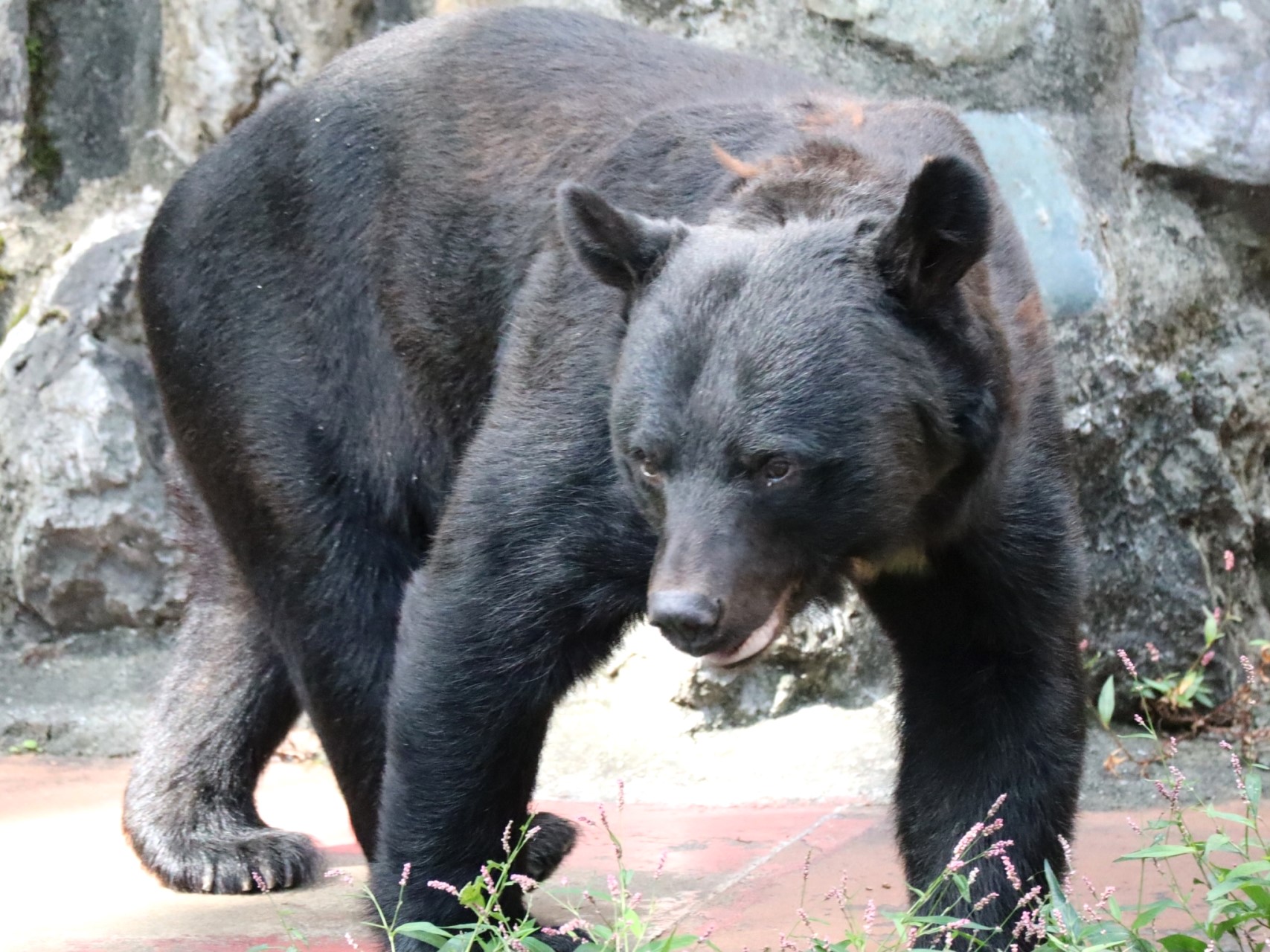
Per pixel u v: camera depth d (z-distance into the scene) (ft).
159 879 33.35
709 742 40.57
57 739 42.80
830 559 23.12
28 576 45.34
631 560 24.75
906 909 28.02
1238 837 31.83
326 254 31.04
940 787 26.32
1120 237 41.47
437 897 26.00
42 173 48.42
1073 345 40.11
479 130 29.73
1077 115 42.14
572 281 25.98
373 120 30.89
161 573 45.65
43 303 46.73
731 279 22.48
